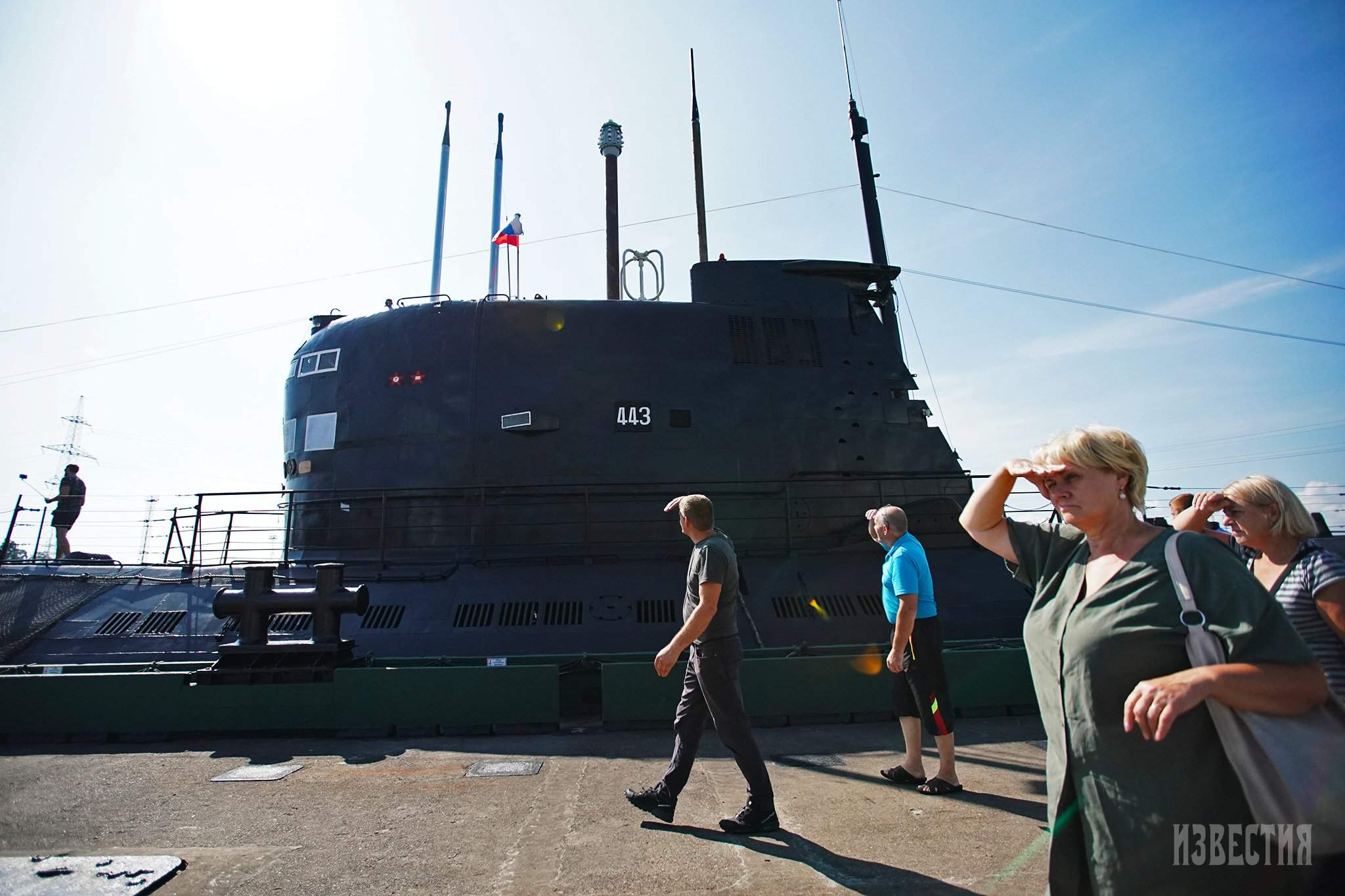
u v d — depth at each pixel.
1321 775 1.80
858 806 4.74
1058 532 2.39
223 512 9.48
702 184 16.30
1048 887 2.11
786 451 9.44
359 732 7.04
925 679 5.08
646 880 3.61
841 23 13.95
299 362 10.34
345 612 7.58
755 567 8.95
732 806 4.76
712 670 4.35
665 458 9.18
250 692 7.11
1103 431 2.21
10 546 11.27
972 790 5.11
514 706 7.11
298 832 4.32
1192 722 1.90
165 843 4.15
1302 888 1.79
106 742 6.98
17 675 7.15
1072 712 2.07
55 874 3.54
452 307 9.68
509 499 9.02
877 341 10.18
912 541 5.24
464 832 4.29
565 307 9.66
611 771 5.67
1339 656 2.66
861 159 12.90
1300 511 2.91
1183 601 1.94
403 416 9.32
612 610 8.37
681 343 9.58
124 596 9.20
